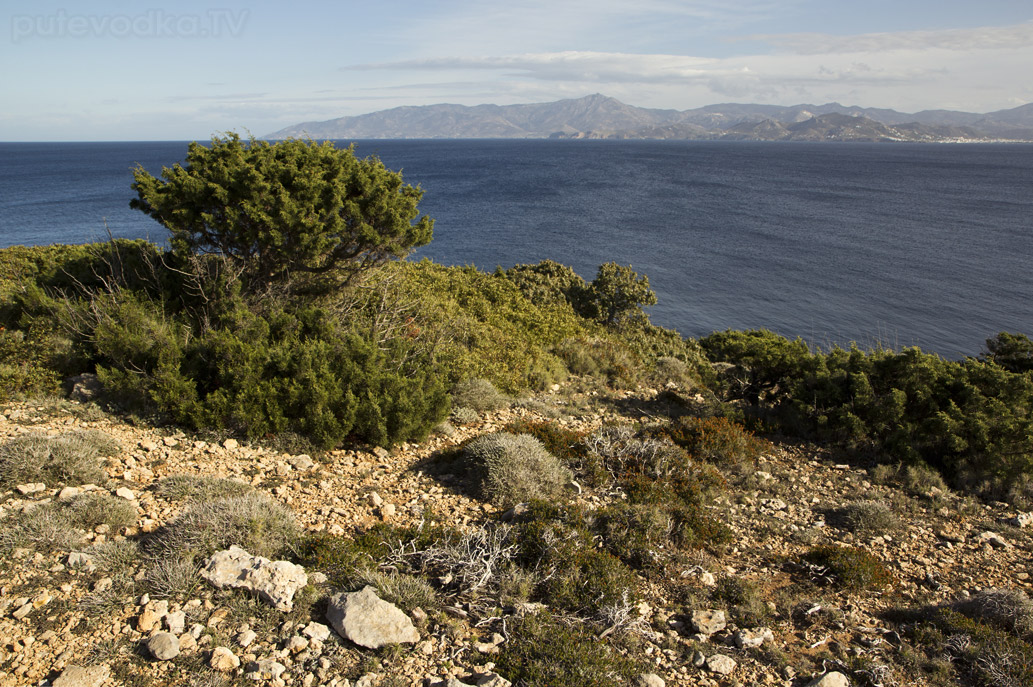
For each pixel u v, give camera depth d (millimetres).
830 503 7934
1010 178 170125
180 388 8438
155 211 11031
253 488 6613
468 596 5129
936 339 36219
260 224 10578
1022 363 13922
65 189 105812
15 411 7773
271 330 10266
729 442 9281
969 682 4445
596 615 4977
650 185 141125
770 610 5344
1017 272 53594
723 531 6656
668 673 4371
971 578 6086
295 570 4891
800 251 64562
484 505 7117
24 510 5379
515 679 4098
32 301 10688
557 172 179000
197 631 4227
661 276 53125
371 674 3998
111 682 3703
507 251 62219
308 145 12461
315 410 8289
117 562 4918
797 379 11898
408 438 9031
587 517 6496
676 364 16188
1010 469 8234
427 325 12898
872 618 5332
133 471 6699
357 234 11859
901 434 9266
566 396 12820
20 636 4039
